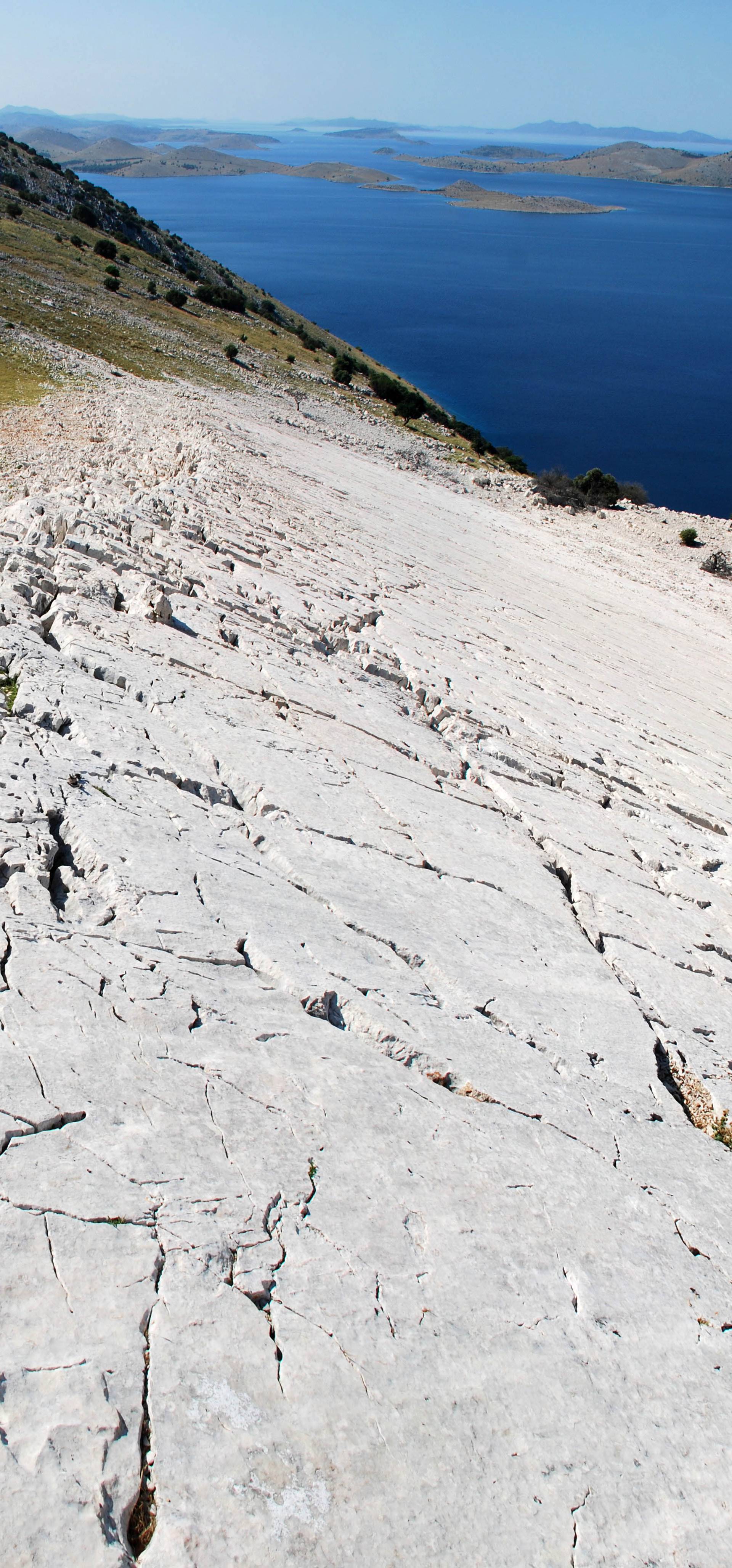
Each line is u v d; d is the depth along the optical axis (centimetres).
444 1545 641
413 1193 903
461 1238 880
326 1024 1085
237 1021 1014
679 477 12306
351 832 1552
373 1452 672
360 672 2430
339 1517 627
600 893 1834
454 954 1365
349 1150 916
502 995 1322
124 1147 808
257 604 2561
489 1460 706
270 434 6775
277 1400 675
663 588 6619
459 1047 1158
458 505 7281
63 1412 610
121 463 3966
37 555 2091
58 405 5016
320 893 1342
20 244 9706
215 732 1664
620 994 1495
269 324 12900
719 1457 803
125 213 14525
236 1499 612
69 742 1407
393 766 1938
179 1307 702
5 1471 570
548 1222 955
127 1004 962
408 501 6475
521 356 19488
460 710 2533
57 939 1010
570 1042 1303
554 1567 661
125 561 2244
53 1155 773
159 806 1349
